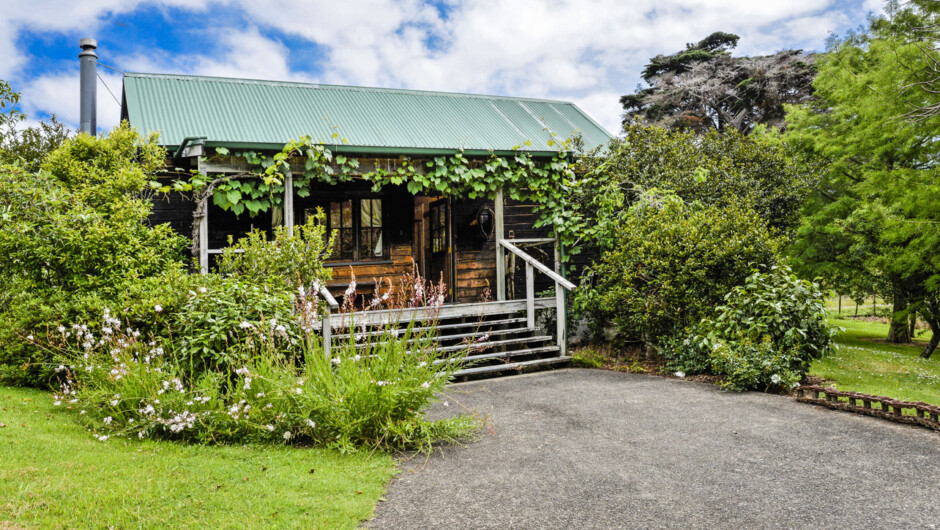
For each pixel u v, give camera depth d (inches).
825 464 170.4
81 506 123.4
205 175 309.1
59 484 133.0
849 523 131.0
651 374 320.8
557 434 206.8
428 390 193.8
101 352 222.8
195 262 309.3
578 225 397.7
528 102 551.8
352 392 186.2
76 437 177.3
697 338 303.1
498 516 135.2
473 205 444.5
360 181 418.9
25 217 259.1
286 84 473.7
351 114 444.8
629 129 440.1
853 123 601.6
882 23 513.7
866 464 169.8
